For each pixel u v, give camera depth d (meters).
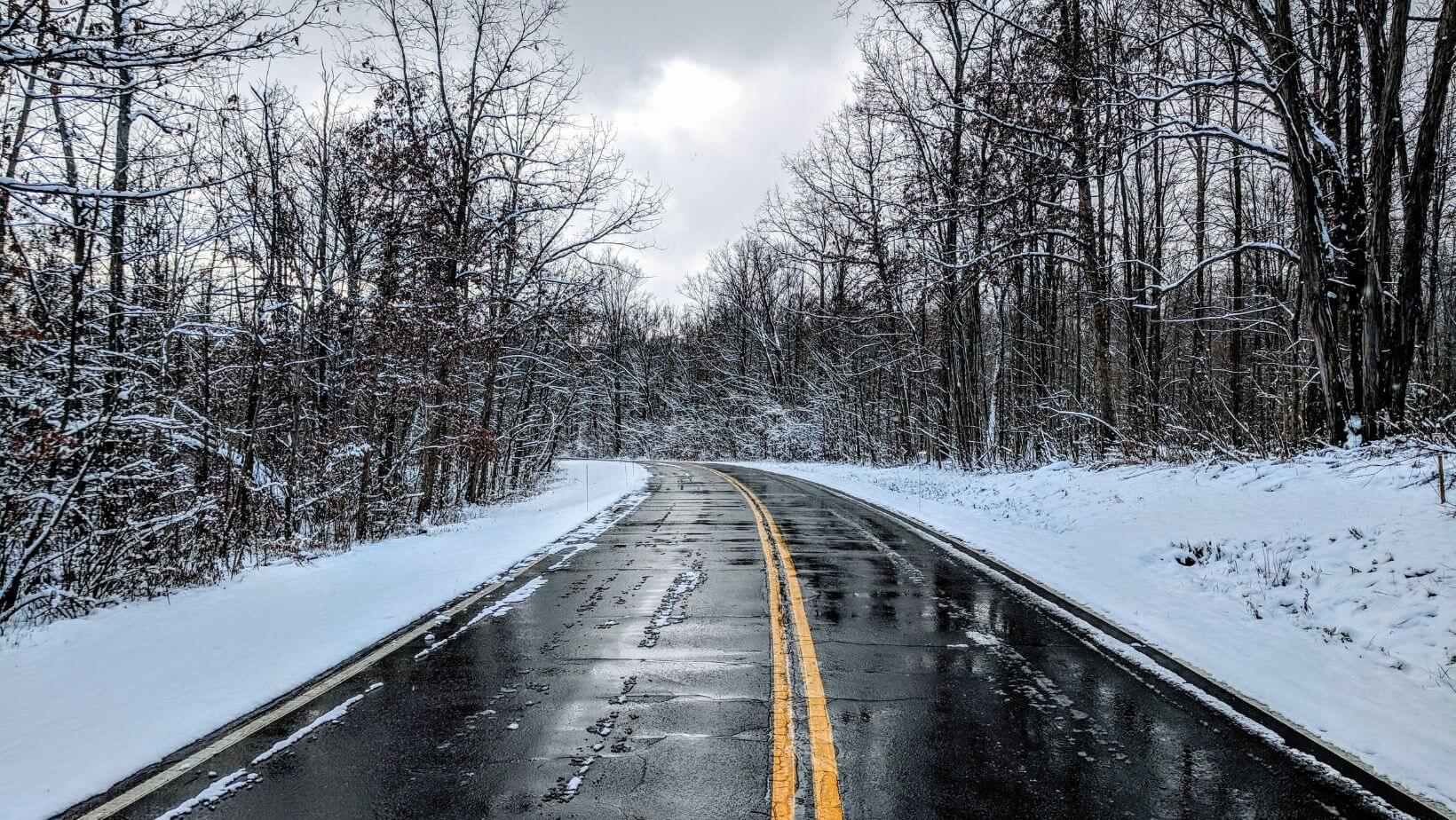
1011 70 19.06
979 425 27.88
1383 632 6.04
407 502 16.64
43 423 7.73
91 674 5.45
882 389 41.28
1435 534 7.48
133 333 10.28
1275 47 12.65
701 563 9.94
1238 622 6.82
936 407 32.53
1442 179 19.05
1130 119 16.38
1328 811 3.49
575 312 20.67
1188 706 4.76
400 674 5.40
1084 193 19.14
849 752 4.05
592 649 6.00
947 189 22.36
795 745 4.14
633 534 12.77
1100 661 5.67
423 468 19.03
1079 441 21.95
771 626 6.70
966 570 9.35
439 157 17.41
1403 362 11.84
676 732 4.31
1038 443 26.72
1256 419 19.53
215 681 5.29
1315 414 13.58
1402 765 3.95
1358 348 12.36
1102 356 19.80
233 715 4.64
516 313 19.16
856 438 41.97
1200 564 8.91
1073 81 17.05
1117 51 16.12
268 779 3.78
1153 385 20.22
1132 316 22.36
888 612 7.18
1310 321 12.86
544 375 28.45
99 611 7.53
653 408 69.38
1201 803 3.54
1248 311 18.20
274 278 14.77
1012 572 9.23
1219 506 10.68
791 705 4.75
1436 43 11.25
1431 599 6.25
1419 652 5.59
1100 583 8.52
